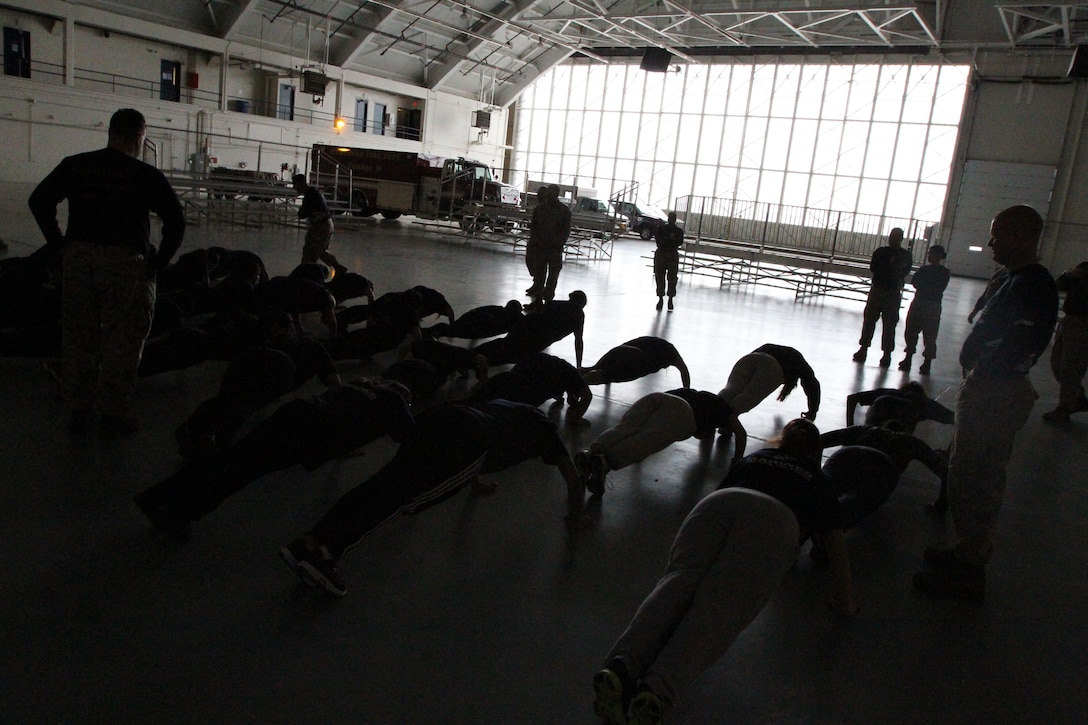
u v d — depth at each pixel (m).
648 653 2.05
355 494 2.54
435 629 2.49
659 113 32.06
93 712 1.95
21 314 4.73
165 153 24.97
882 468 3.64
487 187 22.41
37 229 11.33
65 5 22.38
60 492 3.15
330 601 2.59
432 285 10.48
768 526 2.24
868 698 2.38
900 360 8.84
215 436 3.38
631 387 6.06
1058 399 7.54
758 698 2.33
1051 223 24.12
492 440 2.80
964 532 3.13
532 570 2.97
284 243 13.80
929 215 26.48
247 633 2.36
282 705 2.05
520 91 34.94
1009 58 24.17
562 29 29.88
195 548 2.84
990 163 24.95
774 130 29.30
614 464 3.61
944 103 25.78
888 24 24.75
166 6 24.70
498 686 2.24
